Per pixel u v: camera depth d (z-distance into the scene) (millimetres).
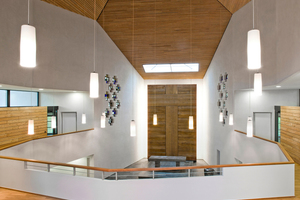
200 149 12492
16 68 6145
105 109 9430
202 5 7539
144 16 8062
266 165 5074
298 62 4625
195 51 9812
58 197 5133
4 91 7793
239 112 8312
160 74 12039
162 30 8570
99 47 8969
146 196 4875
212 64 10430
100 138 9211
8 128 7160
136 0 7504
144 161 11977
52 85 7320
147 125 12797
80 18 8266
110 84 9586
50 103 9469
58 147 7570
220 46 9211
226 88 8828
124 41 9477
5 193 5297
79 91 8680
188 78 12625
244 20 7152
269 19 6016
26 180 5387
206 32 8703
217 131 10031
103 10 8109
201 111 12578
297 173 6531
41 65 6961
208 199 4961
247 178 5039
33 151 6812
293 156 7578
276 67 5750
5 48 5809
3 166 5613
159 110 12727
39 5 6926
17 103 8344
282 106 8203
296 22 4715
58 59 7516
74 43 8055
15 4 6117
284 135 8125
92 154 8883
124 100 10484
